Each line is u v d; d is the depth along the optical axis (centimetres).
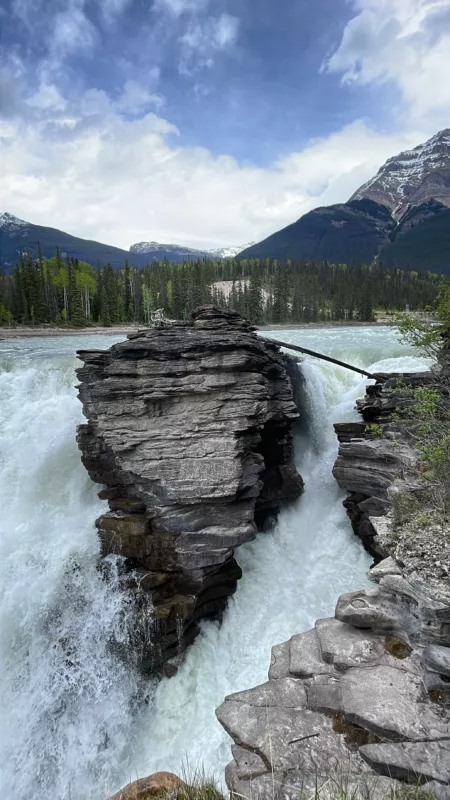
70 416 2212
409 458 1614
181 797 755
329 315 10319
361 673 848
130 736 1356
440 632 825
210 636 1603
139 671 1464
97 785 1233
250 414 1589
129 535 1594
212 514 1586
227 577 1653
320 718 791
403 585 911
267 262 16988
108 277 9738
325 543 1948
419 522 1030
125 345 1667
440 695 774
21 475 2058
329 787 663
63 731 1359
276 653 978
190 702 1406
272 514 2098
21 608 1510
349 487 1855
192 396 1631
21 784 1242
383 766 677
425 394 1390
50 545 1667
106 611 1516
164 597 1542
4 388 2425
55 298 9262
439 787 632
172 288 10262
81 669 1467
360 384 2512
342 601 1018
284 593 1727
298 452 2395
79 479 1978
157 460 1609
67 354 3872
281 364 2086
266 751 744
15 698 1398
